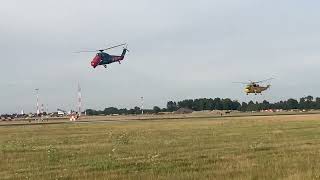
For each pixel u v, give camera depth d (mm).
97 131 71312
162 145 42500
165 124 92188
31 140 53594
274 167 25859
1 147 43906
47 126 95750
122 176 24031
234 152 35250
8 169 28156
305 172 23609
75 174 25203
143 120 127125
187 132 62781
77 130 75750
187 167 27062
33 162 31453
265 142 43844
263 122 90000
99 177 23953
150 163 29469
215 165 27641
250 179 22203
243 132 60094
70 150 39500
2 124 118500
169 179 22781
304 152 34000
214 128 71625
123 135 58781
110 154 35688
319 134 54250
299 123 83062
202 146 40656
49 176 24797
